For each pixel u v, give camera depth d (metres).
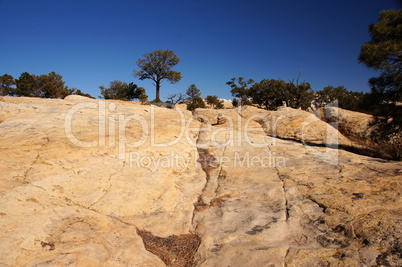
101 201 4.23
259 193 5.46
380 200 4.60
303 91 35.59
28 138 5.82
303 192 5.36
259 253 3.40
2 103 8.66
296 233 3.91
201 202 5.20
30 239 3.01
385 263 2.95
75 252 3.07
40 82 40.22
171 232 4.06
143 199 4.71
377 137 9.69
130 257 3.27
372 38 10.12
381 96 9.75
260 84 38.31
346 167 6.91
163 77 39.25
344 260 3.10
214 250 3.56
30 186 3.79
